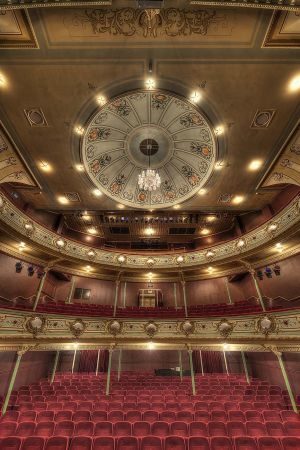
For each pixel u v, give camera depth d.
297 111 8.48
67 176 11.88
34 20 6.27
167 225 16.77
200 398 9.08
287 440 6.02
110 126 11.87
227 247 13.87
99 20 6.37
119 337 11.02
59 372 13.60
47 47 6.88
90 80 7.90
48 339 9.97
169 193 14.54
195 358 14.59
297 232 10.65
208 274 15.19
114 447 5.77
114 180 13.85
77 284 15.38
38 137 9.62
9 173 10.75
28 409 7.96
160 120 12.14
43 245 12.11
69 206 14.34
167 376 12.92
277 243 11.45
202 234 17.75
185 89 8.38
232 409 8.06
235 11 6.17
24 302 12.11
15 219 10.86
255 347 9.91
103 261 14.59
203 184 12.47
